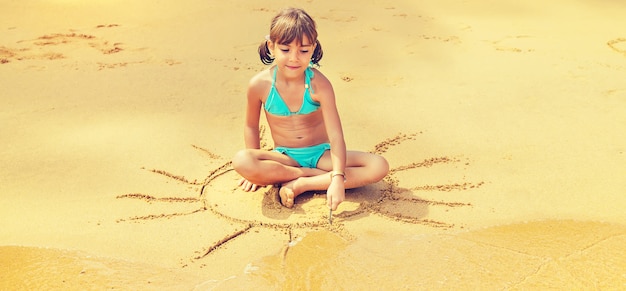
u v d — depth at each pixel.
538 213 3.75
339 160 3.72
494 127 4.97
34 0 9.46
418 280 3.13
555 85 5.93
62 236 3.53
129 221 3.68
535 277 3.15
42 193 3.98
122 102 5.51
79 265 3.26
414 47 7.25
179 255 3.36
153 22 8.34
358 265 3.26
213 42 7.43
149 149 4.58
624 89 5.81
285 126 3.94
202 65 6.56
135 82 6.03
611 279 3.13
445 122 5.06
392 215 3.74
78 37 7.62
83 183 4.10
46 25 8.14
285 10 3.62
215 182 4.14
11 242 3.46
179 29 8.00
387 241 3.47
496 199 3.91
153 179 4.17
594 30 8.05
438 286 3.08
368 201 3.88
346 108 5.36
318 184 3.83
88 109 5.35
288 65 3.63
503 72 6.34
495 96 5.65
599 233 3.54
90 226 3.63
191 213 3.77
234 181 4.15
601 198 3.90
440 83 6.03
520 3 9.62
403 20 8.52
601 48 7.22
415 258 3.31
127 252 3.38
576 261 3.28
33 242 3.46
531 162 4.38
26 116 5.18
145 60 6.73
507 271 3.20
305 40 3.54
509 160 4.41
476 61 6.73
